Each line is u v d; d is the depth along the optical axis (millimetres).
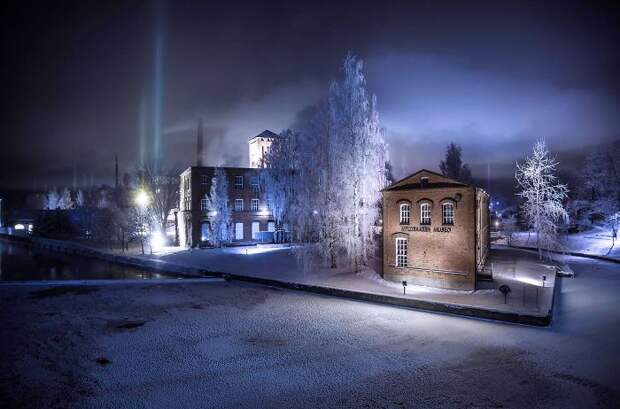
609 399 14469
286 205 62656
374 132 37781
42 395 14414
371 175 37406
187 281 37312
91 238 84500
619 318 24438
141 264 49844
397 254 32938
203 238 61812
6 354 18062
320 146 39312
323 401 14242
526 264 42281
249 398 14430
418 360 17906
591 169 68188
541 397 14602
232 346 19641
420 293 29219
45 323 22750
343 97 38031
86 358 17875
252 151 93188
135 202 73875
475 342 20250
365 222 37750
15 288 32375
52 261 57375
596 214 68188
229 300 29625
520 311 23828
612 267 43719
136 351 18828
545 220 45562
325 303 28781
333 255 39906
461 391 15023
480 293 28719
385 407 13859
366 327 22812
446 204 30609
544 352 18859
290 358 18141
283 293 32281
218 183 61625
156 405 13891
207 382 15672
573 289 32938
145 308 26828
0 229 118375
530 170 46000
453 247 30141
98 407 13703
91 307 26703
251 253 51344
